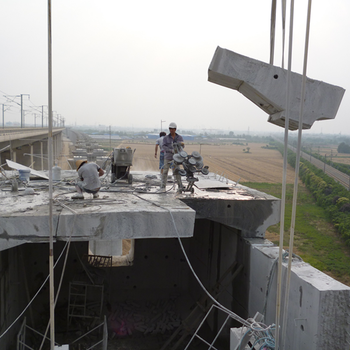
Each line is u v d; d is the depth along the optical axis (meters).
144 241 13.84
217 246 11.24
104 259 13.63
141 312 12.67
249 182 38.22
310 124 7.20
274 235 22.33
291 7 4.35
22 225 6.72
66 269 12.85
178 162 9.34
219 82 7.80
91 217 6.96
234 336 6.08
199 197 9.19
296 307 6.78
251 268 8.76
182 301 13.43
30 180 11.47
